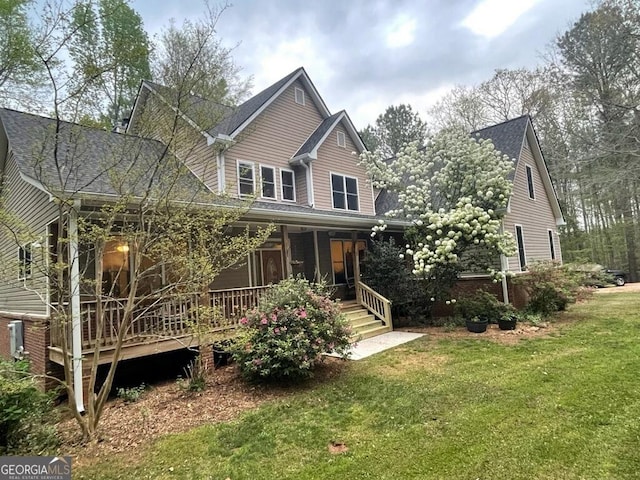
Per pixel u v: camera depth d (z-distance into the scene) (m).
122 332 4.75
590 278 11.78
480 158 10.60
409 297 10.50
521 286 11.09
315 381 6.03
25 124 8.20
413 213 11.30
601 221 24.23
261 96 12.88
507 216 12.28
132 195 5.09
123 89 9.60
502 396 4.75
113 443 4.25
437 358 6.89
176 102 5.81
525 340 7.82
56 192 4.96
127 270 7.88
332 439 4.00
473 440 3.69
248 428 4.42
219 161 10.66
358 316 10.18
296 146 13.01
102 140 8.14
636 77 16.95
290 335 5.98
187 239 5.94
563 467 3.12
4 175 8.80
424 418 4.31
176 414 5.01
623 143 16.77
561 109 21.89
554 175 22.88
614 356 6.04
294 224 9.63
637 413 3.98
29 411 4.18
